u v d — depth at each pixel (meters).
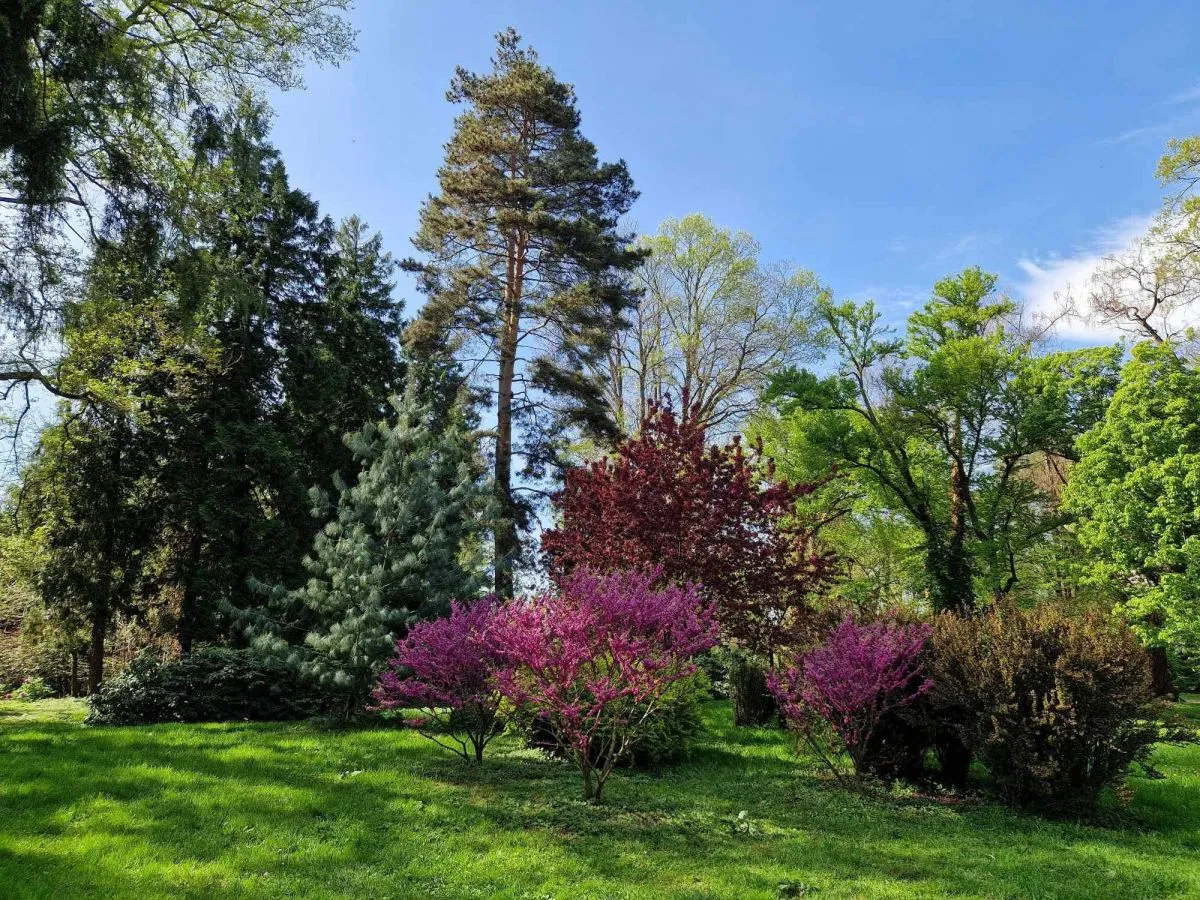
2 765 7.26
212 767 7.59
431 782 7.24
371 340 23.70
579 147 21.39
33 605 20.55
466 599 11.94
